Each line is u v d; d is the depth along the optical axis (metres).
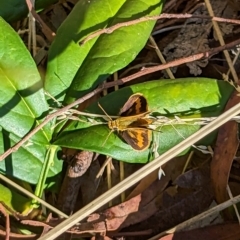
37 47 0.33
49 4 0.32
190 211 0.30
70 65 0.29
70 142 0.29
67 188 0.30
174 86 0.29
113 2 0.30
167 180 0.30
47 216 0.30
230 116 0.27
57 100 0.29
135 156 0.29
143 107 0.28
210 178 0.30
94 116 0.29
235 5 0.33
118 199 0.31
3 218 0.29
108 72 0.29
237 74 0.32
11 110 0.28
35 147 0.29
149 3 0.30
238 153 0.31
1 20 0.28
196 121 0.29
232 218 0.30
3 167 0.29
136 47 0.30
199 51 0.33
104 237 0.29
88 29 0.30
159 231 0.30
